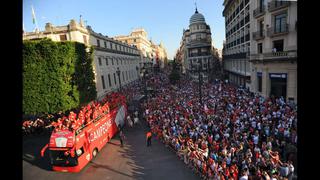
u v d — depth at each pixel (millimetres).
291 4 22297
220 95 28938
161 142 19375
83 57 25203
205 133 15969
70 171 14727
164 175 13711
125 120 26203
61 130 14664
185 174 13602
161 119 21500
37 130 23266
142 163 15656
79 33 31406
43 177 14578
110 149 18641
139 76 68625
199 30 72062
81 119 16234
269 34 25672
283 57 23031
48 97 21203
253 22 30172
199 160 13102
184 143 15984
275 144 13734
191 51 73250
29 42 20594
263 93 27375
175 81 52469
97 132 17641
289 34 23062
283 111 17797
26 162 16938
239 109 19781
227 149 13461
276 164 10586
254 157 12547
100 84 35594
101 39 39219
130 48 61531
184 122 18781
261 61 26891
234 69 48031
